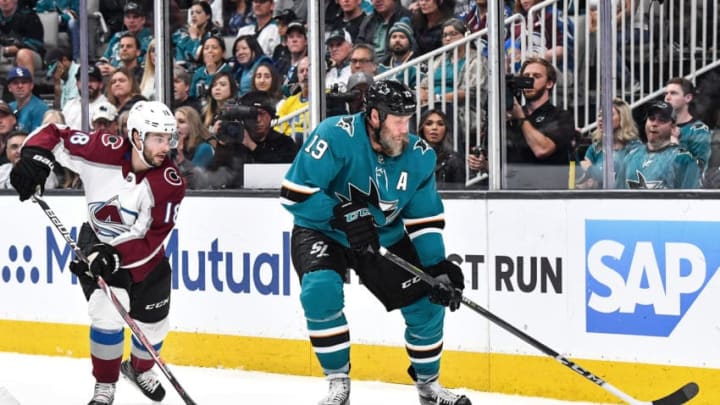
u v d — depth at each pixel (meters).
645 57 6.91
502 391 6.89
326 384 7.34
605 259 6.49
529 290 6.77
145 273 6.40
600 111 7.06
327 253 5.75
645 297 6.37
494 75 7.25
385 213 5.76
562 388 6.67
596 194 6.50
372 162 5.64
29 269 8.75
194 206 8.02
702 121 6.78
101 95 8.87
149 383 6.76
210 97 8.43
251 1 8.20
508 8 7.31
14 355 8.74
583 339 6.58
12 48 9.17
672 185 6.89
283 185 5.70
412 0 7.65
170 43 8.56
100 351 6.41
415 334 5.96
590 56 7.05
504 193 6.84
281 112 8.15
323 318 5.69
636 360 6.41
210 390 7.23
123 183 6.22
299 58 8.05
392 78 7.77
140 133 6.07
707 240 6.16
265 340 7.75
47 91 9.09
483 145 7.49
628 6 6.93
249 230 7.79
